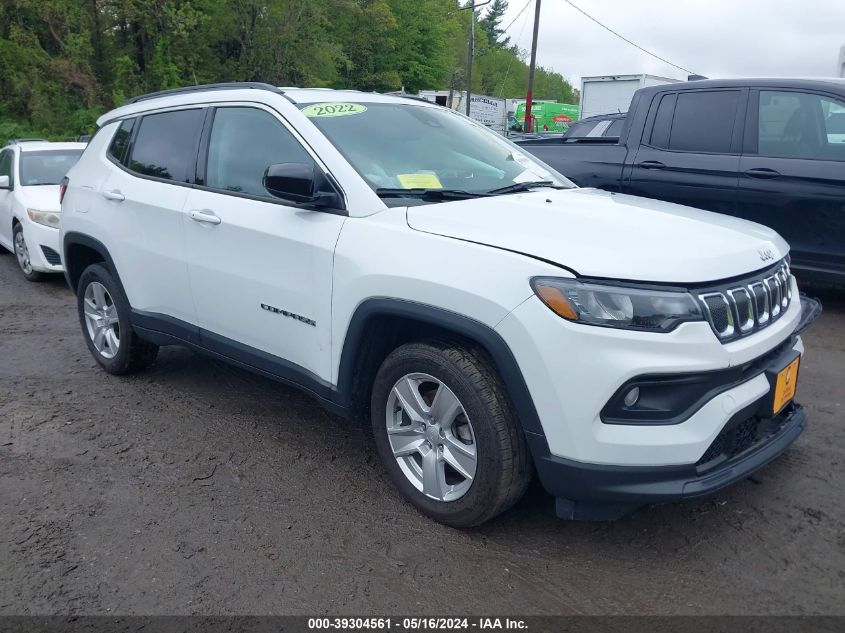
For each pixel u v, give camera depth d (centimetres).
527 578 292
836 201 582
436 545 314
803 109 605
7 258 1022
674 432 269
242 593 285
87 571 298
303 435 426
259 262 374
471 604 277
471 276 289
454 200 349
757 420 307
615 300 267
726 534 317
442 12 5059
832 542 310
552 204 343
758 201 618
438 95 3394
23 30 2891
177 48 2948
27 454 402
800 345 338
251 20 3083
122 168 483
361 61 4366
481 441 296
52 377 524
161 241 437
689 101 663
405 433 332
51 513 341
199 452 405
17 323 677
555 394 272
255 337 390
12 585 290
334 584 290
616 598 279
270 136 390
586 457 273
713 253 294
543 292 272
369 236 327
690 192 653
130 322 483
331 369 347
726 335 280
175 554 310
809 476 363
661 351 265
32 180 902
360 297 323
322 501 352
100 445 413
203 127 430
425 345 314
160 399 480
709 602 275
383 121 398
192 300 424
